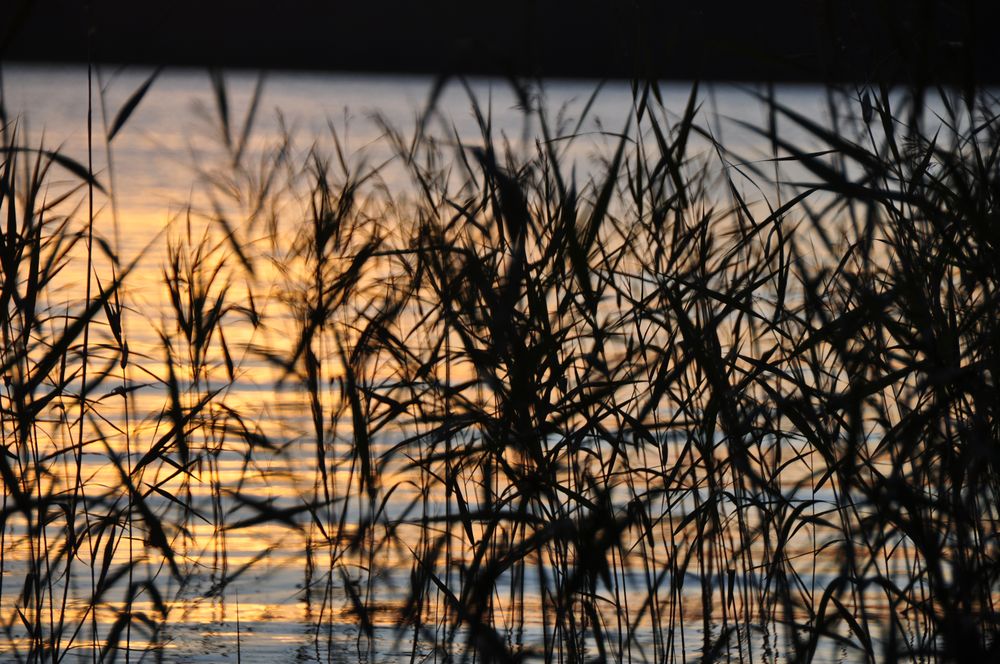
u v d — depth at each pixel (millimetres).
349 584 6574
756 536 6832
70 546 5746
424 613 6953
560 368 5301
